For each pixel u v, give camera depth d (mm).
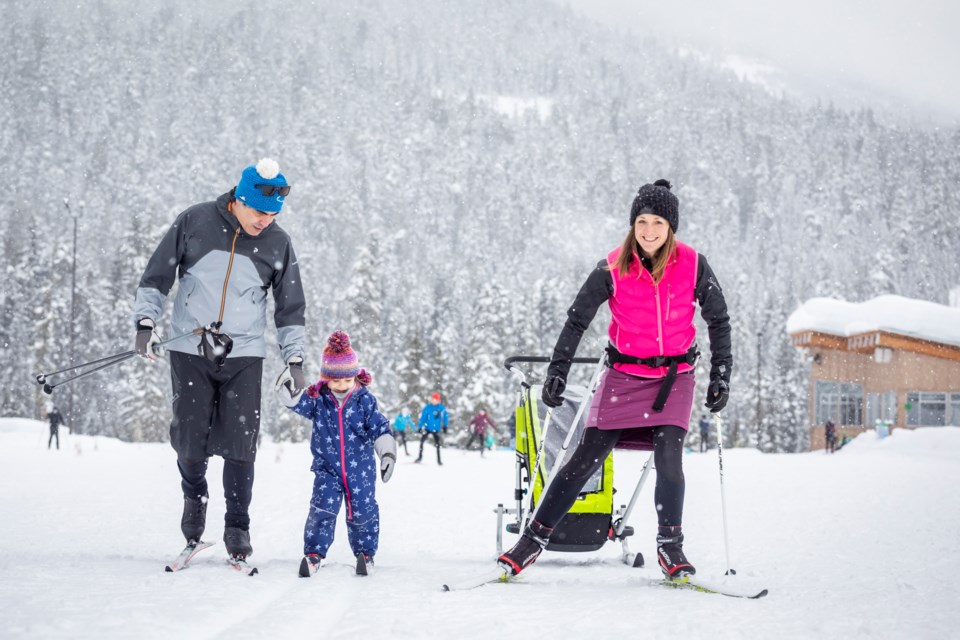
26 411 58594
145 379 53344
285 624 2859
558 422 5547
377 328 62188
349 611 3256
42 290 58406
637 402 4293
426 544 6848
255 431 4633
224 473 4652
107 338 60938
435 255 154500
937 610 3432
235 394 4582
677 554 4207
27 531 7219
